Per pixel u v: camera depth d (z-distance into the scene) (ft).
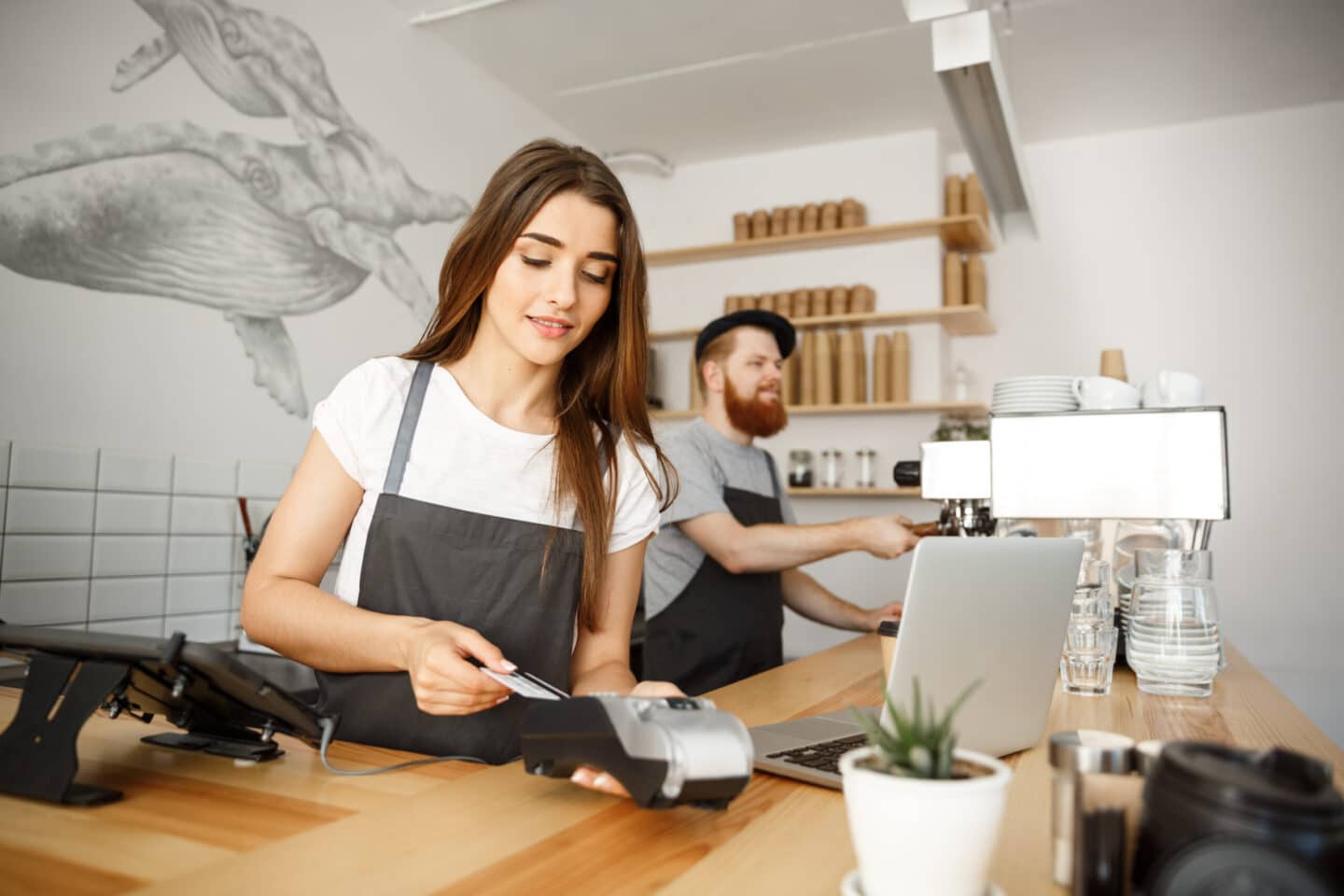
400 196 11.19
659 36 11.81
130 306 8.03
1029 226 10.15
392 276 11.00
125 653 2.60
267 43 9.47
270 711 2.91
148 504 8.13
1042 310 13.80
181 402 8.44
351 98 10.53
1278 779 1.57
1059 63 11.82
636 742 2.42
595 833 2.46
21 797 2.59
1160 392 5.34
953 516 6.34
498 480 4.12
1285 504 12.56
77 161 7.66
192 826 2.41
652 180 15.49
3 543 7.09
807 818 2.64
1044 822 2.62
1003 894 1.94
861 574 13.84
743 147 14.70
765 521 8.87
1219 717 4.23
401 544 3.94
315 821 2.49
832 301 13.42
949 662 2.96
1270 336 12.81
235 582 8.89
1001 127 7.95
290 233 9.62
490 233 3.82
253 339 9.17
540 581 4.15
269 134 9.45
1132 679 5.31
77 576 7.55
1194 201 13.29
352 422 3.92
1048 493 5.16
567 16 11.37
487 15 11.34
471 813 2.61
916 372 13.35
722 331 8.82
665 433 8.53
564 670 4.23
